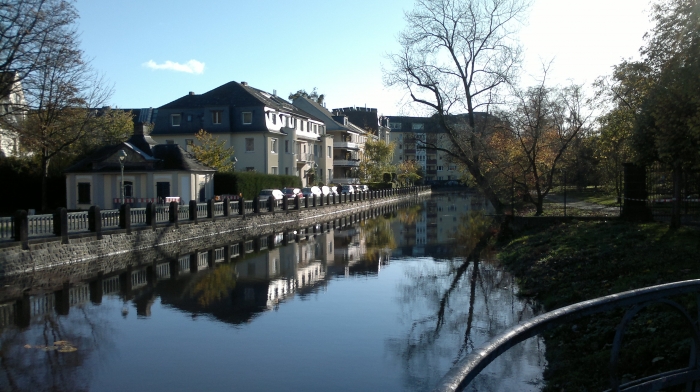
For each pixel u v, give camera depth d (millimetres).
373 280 16734
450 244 25516
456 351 9922
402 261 20531
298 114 63781
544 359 8828
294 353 9742
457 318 12078
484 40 30234
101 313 12578
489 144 30719
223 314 12500
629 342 7434
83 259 19938
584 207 33656
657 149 15227
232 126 55906
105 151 36500
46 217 18875
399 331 11148
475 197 63375
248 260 21078
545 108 27328
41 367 9023
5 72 25031
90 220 20719
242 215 32406
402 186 87438
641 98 19516
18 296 14406
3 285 15773
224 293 14820
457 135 30500
